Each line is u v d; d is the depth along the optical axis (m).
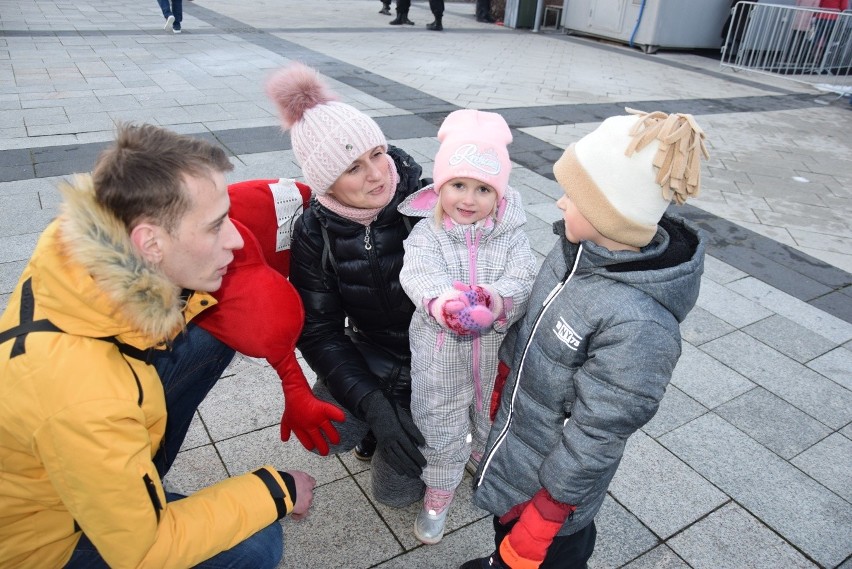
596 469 1.43
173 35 10.70
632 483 2.47
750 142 7.39
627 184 1.36
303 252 1.93
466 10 18.19
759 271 4.34
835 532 2.30
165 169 1.17
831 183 6.23
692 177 1.33
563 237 1.62
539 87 9.02
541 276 1.71
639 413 1.40
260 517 1.45
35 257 1.21
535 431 1.65
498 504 1.77
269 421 2.63
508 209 1.84
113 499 1.21
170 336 1.38
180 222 1.21
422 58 10.30
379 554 2.11
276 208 2.03
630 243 1.43
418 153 5.74
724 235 4.89
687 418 2.84
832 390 3.11
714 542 2.23
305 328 1.97
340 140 1.66
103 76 7.66
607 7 13.70
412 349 1.93
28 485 1.29
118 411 1.21
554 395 1.57
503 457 1.73
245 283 1.74
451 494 2.10
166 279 1.25
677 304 1.43
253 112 6.50
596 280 1.49
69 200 1.16
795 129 8.14
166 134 1.25
